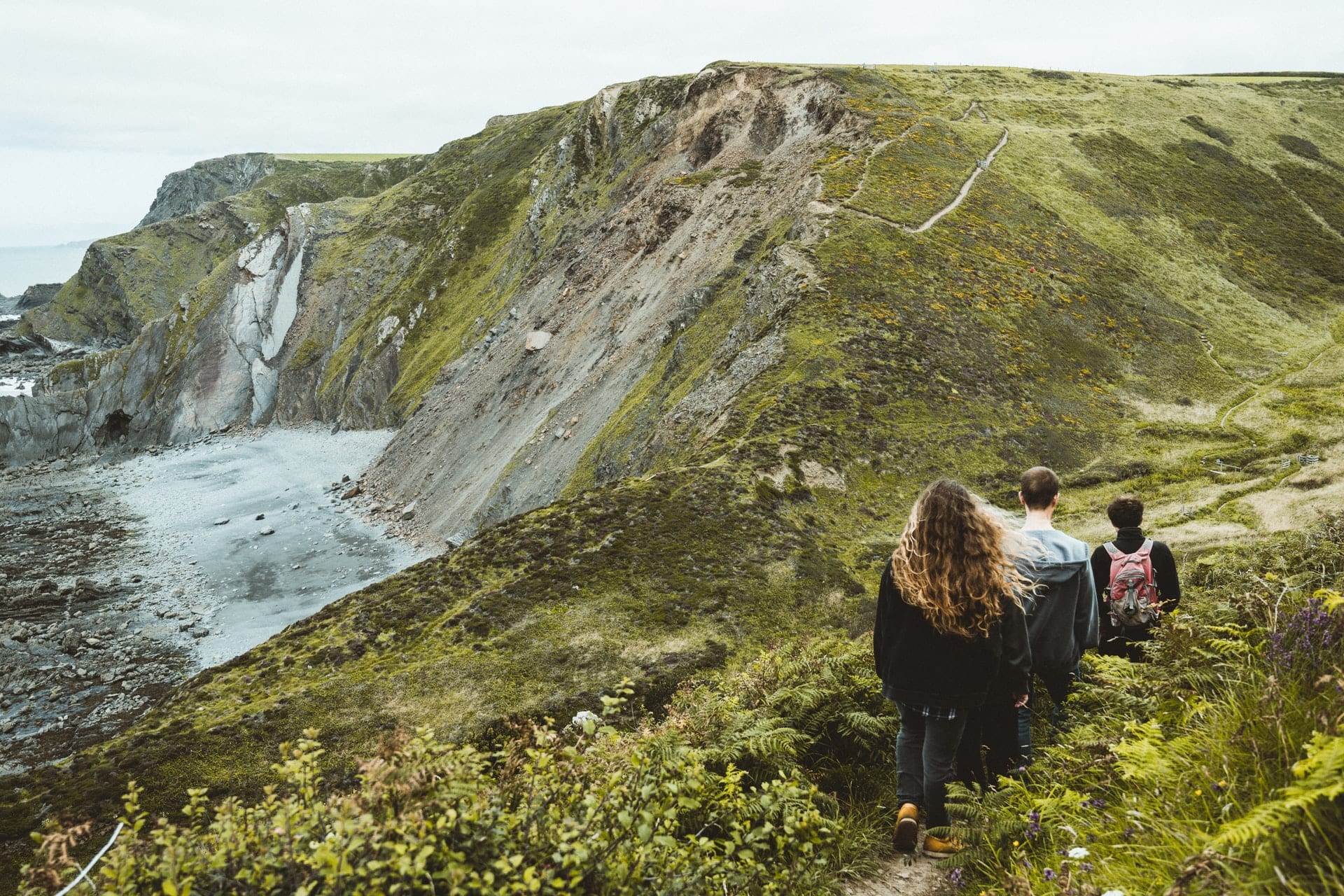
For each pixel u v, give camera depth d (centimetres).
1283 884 253
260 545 5031
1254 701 361
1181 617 576
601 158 8525
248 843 351
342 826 315
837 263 3672
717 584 1820
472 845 347
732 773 513
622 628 1675
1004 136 5950
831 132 5588
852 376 2878
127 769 1352
